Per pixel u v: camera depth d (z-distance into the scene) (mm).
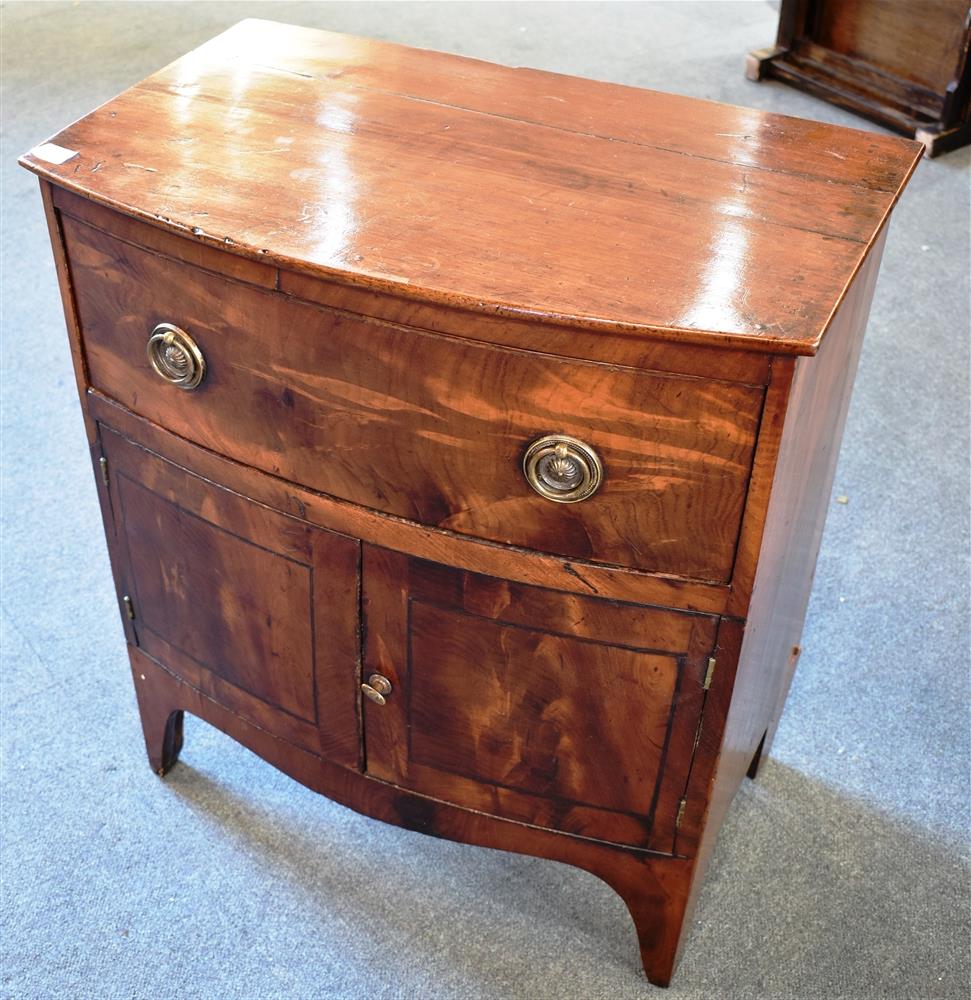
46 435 2025
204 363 1083
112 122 1148
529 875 1438
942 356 2244
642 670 1083
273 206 1021
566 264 959
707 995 1320
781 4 3055
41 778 1516
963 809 1522
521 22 3395
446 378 971
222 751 1567
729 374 899
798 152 1147
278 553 1164
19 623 1710
